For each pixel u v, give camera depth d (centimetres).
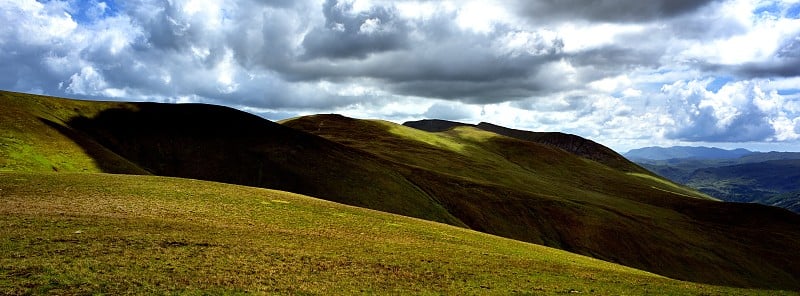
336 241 4184
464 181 14388
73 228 3456
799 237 14925
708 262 12194
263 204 5684
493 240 5850
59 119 10838
